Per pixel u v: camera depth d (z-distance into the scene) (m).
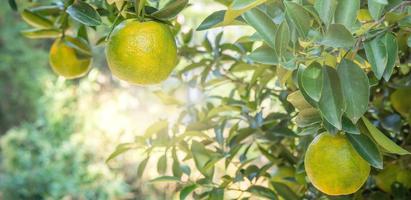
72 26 1.08
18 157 3.52
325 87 0.67
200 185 0.90
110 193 3.35
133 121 3.64
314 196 0.98
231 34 2.19
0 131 4.69
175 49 0.76
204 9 2.81
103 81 3.91
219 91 1.68
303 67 0.68
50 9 1.04
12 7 1.09
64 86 3.80
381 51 0.69
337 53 0.71
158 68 0.73
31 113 4.58
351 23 0.68
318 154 0.71
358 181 0.70
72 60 0.99
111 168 3.52
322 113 0.66
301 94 0.73
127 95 3.70
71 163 3.47
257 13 0.70
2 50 4.67
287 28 0.65
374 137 0.71
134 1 0.77
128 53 0.72
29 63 4.63
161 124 0.96
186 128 1.00
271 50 0.72
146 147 1.04
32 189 3.37
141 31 0.72
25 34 1.04
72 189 3.34
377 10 0.70
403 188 0.92
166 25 0.76
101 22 0.84
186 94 1.25
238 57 1.10
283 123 0.99
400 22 0.70
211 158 0.94
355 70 0.67
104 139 3.56
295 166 1.00
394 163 0.94
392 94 0.98
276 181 0.99
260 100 1.02
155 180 0.89
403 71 0.98
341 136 0.71
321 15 0.66
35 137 3.62
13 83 4.64
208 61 1.11
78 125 3.66
